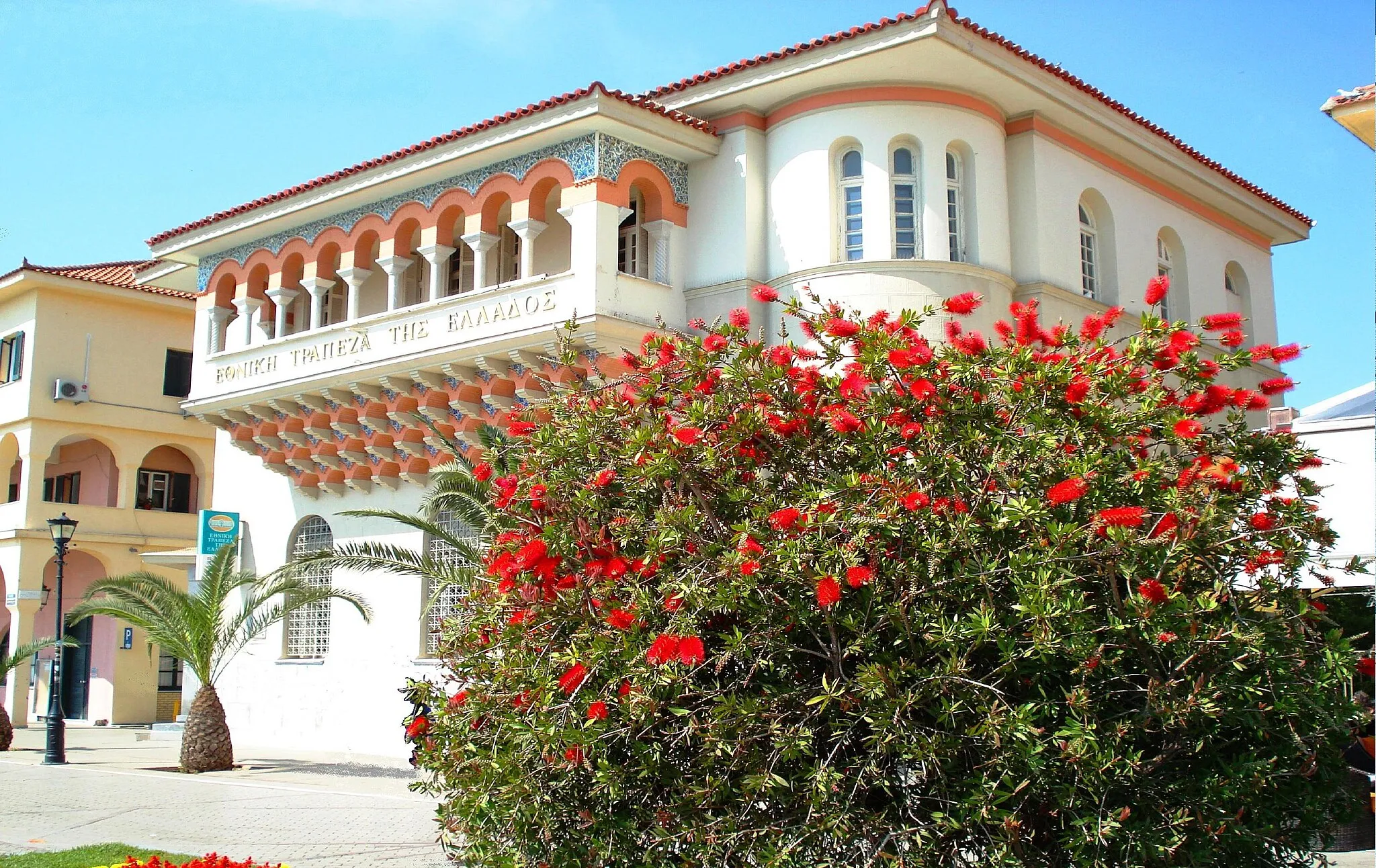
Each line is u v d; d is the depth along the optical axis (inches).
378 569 851.4
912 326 284.5
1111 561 227.3
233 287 999.0
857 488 242.8
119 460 1321.4
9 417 1289.4
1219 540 242.7
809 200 756.6
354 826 565.3
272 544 978.7
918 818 229.6
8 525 1279.5
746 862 230.4
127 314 1338.6
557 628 270.7
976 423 258.1
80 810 625.9
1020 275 790.5
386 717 875.4
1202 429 264.4
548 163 764.0
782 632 238.4
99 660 1359.5
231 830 553.0
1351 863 406.9
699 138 782.5
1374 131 610.2
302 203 895.1
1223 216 1011.9
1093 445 258.4
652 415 283.1
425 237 829.8
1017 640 224.2
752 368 281.0
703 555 249.9
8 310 1323.8
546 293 752.3
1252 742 240.8
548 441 292.7
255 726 957.2
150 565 1336.1
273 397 917.8
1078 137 840.9
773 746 233.5
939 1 687.7
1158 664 230.8
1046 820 228.5
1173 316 938.1
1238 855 232.8
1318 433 563.2
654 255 787.4
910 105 749.9
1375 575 274.5
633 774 243.4
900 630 230.7
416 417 848.3
